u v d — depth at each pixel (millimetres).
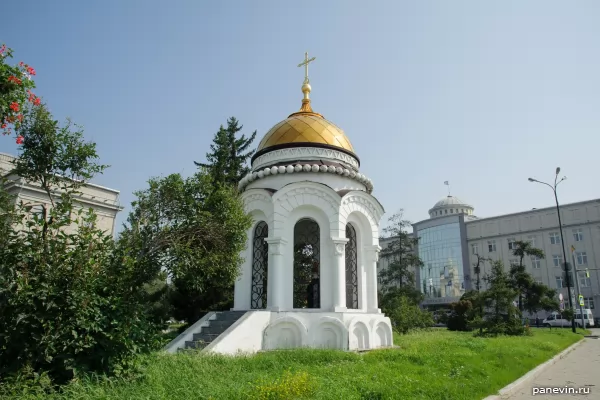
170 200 10977
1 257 7633
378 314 17047
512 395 10320
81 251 8086
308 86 21609
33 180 9250
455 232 80250
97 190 34125
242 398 7250
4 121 8922
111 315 8164
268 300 15883
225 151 33438
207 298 24438
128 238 10148
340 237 16266
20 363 7309
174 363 9578
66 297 7633
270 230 16391
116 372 7988
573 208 68562
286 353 12297
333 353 12320
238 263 12859
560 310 42875
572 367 15430
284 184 17328
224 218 11812
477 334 26891
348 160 18891
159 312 23438
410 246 52719
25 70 9648
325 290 16156
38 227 8391
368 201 17703
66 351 7723
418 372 10711
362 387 8406
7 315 7391
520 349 16719
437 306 79375
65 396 6902
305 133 18547
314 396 7578
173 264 10719
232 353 12570
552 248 69438
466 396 8930
